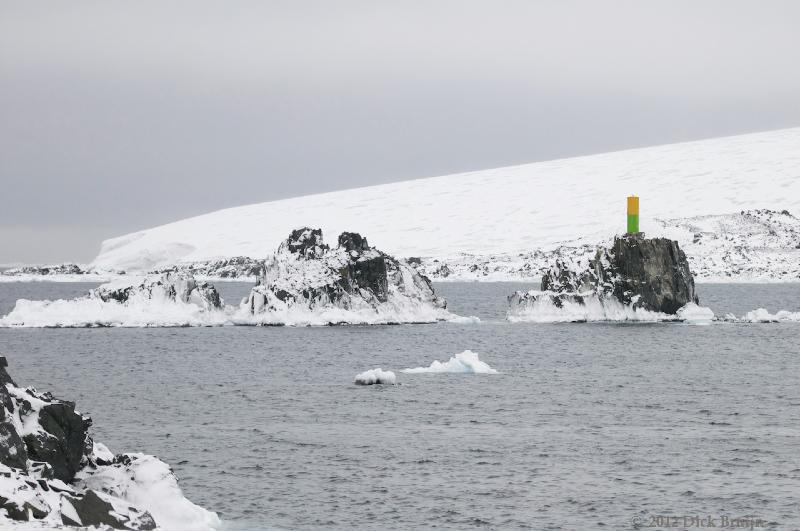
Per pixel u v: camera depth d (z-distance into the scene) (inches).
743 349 5157.5
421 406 3353.8
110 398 3595.0
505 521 2037.4
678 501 2162.9
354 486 2284.7
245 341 5659.5
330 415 3184.1
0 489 1614.2
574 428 2942.9
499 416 3154.5
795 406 3341.5
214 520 1968.5
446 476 2370.8
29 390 1872.5
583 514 2078.0
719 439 2763.3
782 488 2251.5
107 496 1721.2
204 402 3481.8
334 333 6112.2
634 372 4271.7
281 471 2418.8
